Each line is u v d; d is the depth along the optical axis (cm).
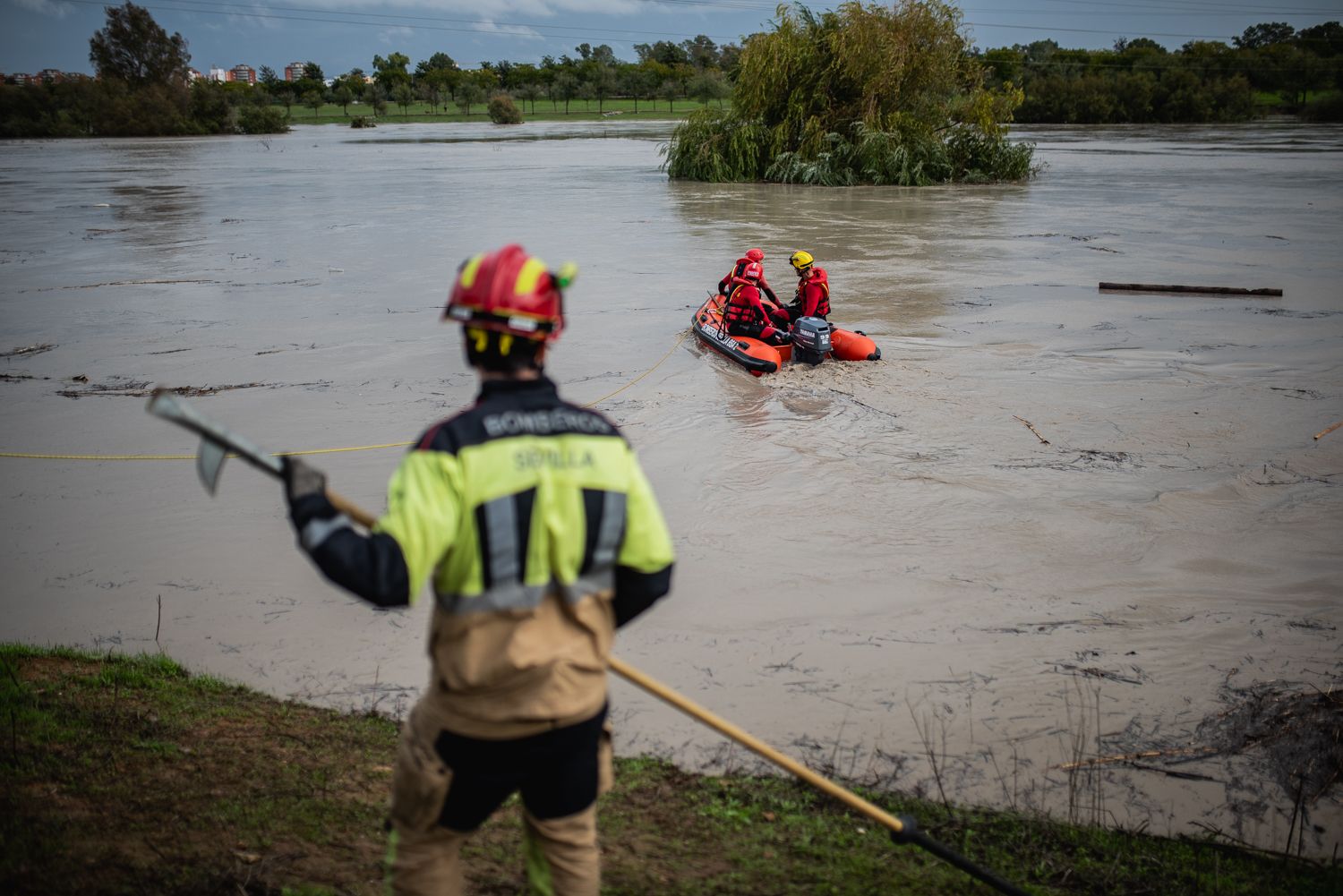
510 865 339
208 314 1467
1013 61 9369
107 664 516
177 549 682
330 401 1031
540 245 2119
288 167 4712
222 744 429
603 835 370
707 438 918
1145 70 9838
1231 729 488
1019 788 441
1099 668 543
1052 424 955
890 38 3597
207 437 209
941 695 514
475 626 219
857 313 1452
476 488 214
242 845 345
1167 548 690
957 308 1490
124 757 407
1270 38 15300
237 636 565
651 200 3053
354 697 499
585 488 222
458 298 227
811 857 363
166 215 2794
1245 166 4197
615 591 237
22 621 582
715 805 403
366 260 1955
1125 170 4069
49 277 1795
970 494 782
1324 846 409
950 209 2775
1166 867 382
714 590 627
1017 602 616
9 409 1006
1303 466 841
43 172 4638
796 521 733
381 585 205
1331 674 534
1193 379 1111
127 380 1113
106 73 10019
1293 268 1820
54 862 324
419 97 13475
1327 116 9131
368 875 329
